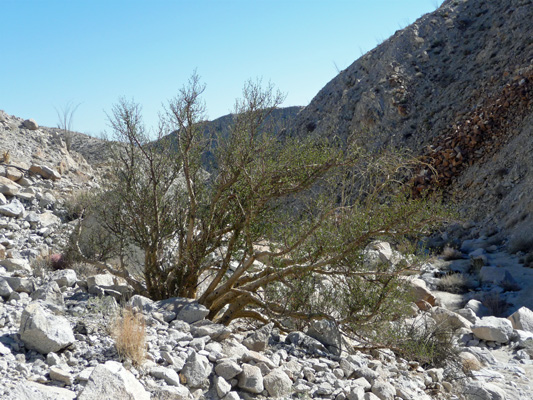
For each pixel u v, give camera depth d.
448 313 10.11
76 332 5.14
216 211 7.40
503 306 13.45
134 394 3.89
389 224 6.29
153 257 7.55
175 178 7.78
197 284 7.54
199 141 7.58
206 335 5.80
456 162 27.92
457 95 33.88
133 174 7.80
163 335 5.54
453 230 23.94
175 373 4.62
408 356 7.37
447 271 17.12
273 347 6.29
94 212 8.93
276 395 4.91
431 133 32.69
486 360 8.43
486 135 27.95
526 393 6.96
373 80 39.53
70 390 3.95
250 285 6.96
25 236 11.06
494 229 22.27
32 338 4.58
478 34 38.12
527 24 34.34
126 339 4.75
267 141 6.86
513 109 27.69
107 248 8.75
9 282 6.50
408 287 7.14
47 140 19.62
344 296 6.99
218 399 4.58
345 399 5.12
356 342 7.51
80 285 7.47
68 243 8.99
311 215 6.68
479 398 6.44
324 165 6.70
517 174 24.16
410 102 35.88
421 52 38.84
